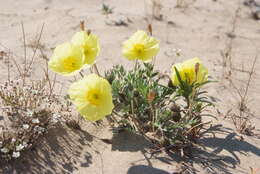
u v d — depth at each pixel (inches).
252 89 50.4
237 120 45.0
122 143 40.9
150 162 39.5
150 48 41.1
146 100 41.3
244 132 43.4
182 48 57.6
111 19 62.6
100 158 39.8
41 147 39.8
